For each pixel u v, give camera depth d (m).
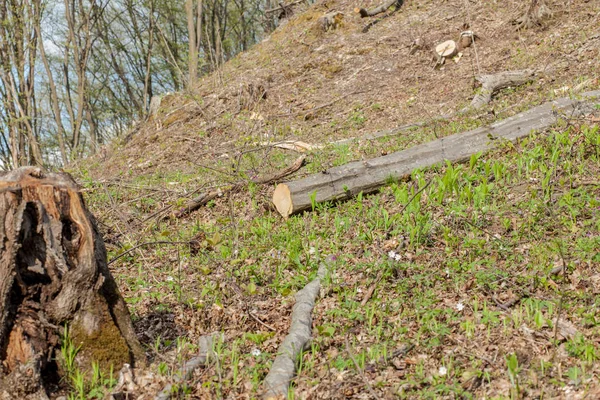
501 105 10.02
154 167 12.08
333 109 13.67
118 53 33.16
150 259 6.10
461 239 5.41
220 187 7.89
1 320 3.27
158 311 4.70
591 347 3.33
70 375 3.45
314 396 3.41
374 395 3.20
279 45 18.61
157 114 15.45
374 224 5.96
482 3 16.45
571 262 4.55
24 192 3.44
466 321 3.93
